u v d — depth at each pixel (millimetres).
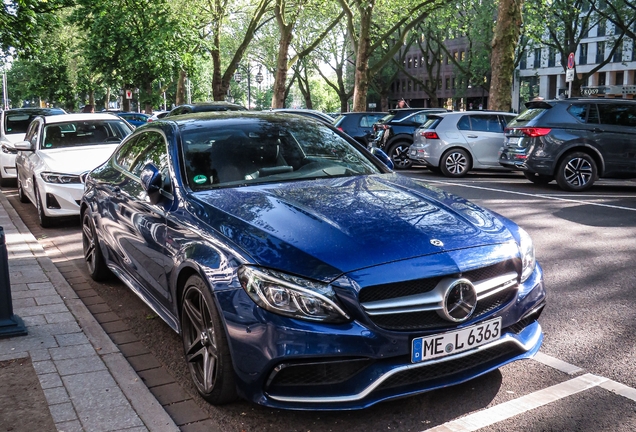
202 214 3885
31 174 9914
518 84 74000
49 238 8750
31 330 4676
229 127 4922
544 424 3311
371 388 3115
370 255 3254
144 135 5492
